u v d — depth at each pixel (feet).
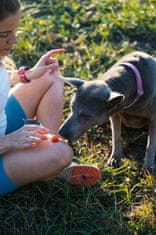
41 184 6.61
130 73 7.28
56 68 6.76
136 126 7.79
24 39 9.85
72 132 6.94
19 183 6.15
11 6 5.49
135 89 7.25
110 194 6.63
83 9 10.71
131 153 7.62
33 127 6.06
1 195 6.37
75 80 7.25
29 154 5.93
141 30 10.11
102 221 6.25
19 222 6.20
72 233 6.11
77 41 9.87
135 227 6.22
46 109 6.70
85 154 7.38
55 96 6.68
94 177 6.60
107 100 6.87
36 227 6.14
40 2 11.19
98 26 10.20
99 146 7.68
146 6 10.68
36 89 6.69
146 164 7.22
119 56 9.45
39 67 6.68
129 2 10.68
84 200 6.49
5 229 6.11
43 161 5.91
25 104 6.70
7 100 6.46
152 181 6.86
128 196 6.59
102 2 10.89
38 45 9.78
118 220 6.28
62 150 5.94
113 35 10.09
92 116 6.97
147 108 7.35
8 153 5.99
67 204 6.37
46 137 5.98
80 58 9.37
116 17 10.34
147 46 9.78
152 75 7.43
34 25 10.26
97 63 9.27
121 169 7.20
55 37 10.02
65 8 10.93
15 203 6.42
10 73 6.74
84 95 7.02
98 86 7.08
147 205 6.52
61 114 6.78
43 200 6.47
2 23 5.54
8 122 6.55
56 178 6.66
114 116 7.24
